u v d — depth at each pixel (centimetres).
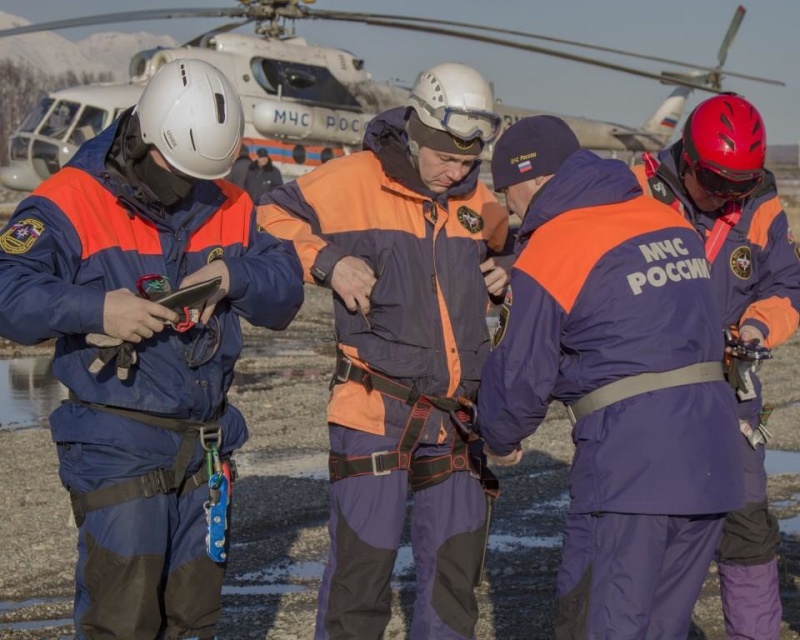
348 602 368
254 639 440
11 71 12925
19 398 954
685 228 332
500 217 395
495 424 329
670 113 2928
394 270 377
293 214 391
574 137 341
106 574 315
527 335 318
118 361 307
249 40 1955
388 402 371
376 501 369
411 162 378
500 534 591
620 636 309
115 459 317
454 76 367
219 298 320
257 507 624
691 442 312
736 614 400
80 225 317
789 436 835
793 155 14712
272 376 1057
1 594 487
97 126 1866
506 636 454
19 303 296
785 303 392
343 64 2053
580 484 321
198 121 311
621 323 314
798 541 580
